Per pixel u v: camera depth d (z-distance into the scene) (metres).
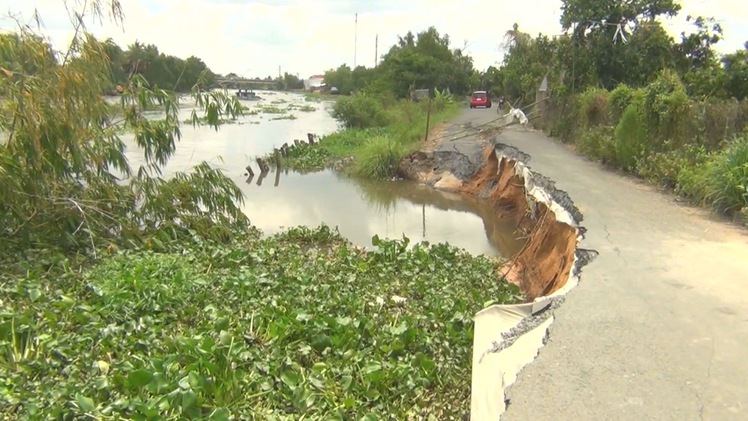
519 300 7.33
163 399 4.23
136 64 9.75
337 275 7.93
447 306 6.75
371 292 7.32
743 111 10.99
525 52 25.70
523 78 25.88
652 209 8.78
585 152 14.36
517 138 18.09
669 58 18.33
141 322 5.74
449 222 13.06
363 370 4.97
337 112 32.16
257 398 4.58
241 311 6.21
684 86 13.77
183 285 6.66
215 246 8.99
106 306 5.94
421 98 37.62
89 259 7.77
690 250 6.77
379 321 6.25
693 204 9.11
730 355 4.25
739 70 13.77
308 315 5.92
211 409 4.28
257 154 22.88
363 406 4.55
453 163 17.56
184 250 8.55
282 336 5.55
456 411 4.59
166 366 4.72
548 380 3.91
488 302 6.66
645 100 11.77
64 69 8.09
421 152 18.31
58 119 7.91
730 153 8.70
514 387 3.84
